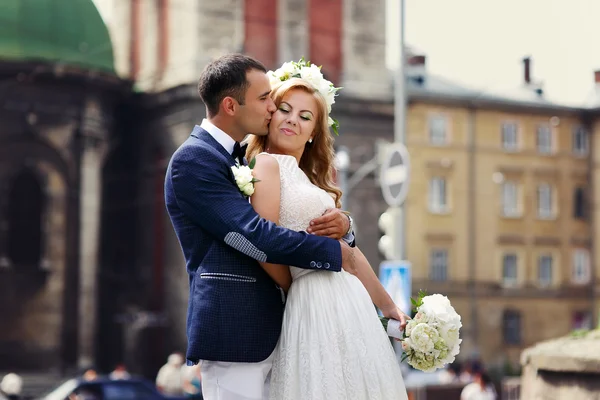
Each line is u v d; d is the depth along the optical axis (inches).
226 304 175.0
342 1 1825.8
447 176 2018.9
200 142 181.8
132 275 1875.0
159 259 1829.5
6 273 1739.7
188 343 176.6
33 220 1769.2
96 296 1791.3
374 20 1845.5
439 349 182.7
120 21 1927.9
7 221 1750.7
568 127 2124.8
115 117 1863.9
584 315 2121.1
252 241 173.0
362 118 1825.8
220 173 178.9
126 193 1879.9
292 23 1785.2
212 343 174.2
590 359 249.8
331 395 174.9
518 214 2082.9
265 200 180.7
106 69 1825.8
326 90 192.7
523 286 2071.9
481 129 2055.9
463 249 2026.3
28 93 1768.0
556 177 2113.7
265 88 183.6
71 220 1786.4
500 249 2057.1
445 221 2015.3
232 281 175.8
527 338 2070.6
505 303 2052.2
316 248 175.0
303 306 179.5
